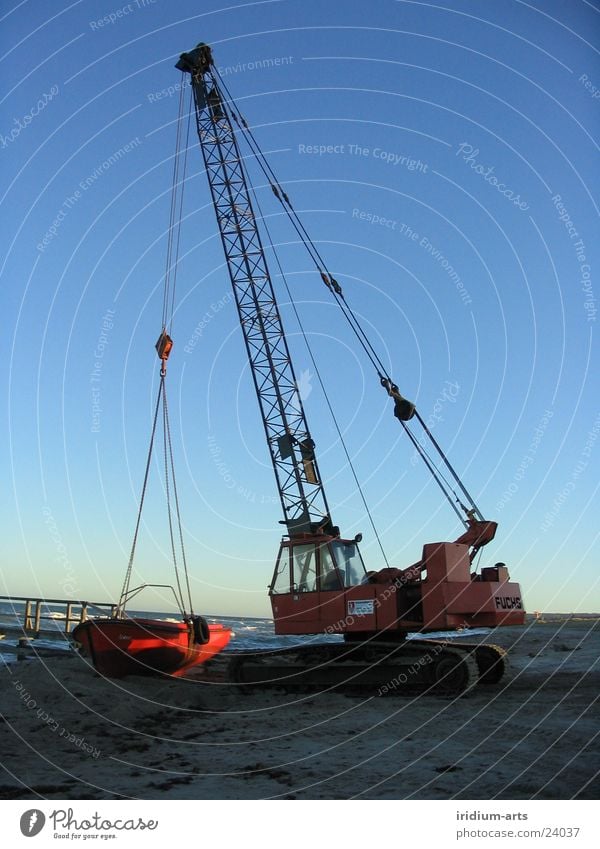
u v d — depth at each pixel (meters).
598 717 11.82
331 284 22.73
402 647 15.83
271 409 24.94
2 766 8.64
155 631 16.41
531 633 39.44
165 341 17.91
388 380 20.47
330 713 13.12
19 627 26.75
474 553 17.86
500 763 8.80
